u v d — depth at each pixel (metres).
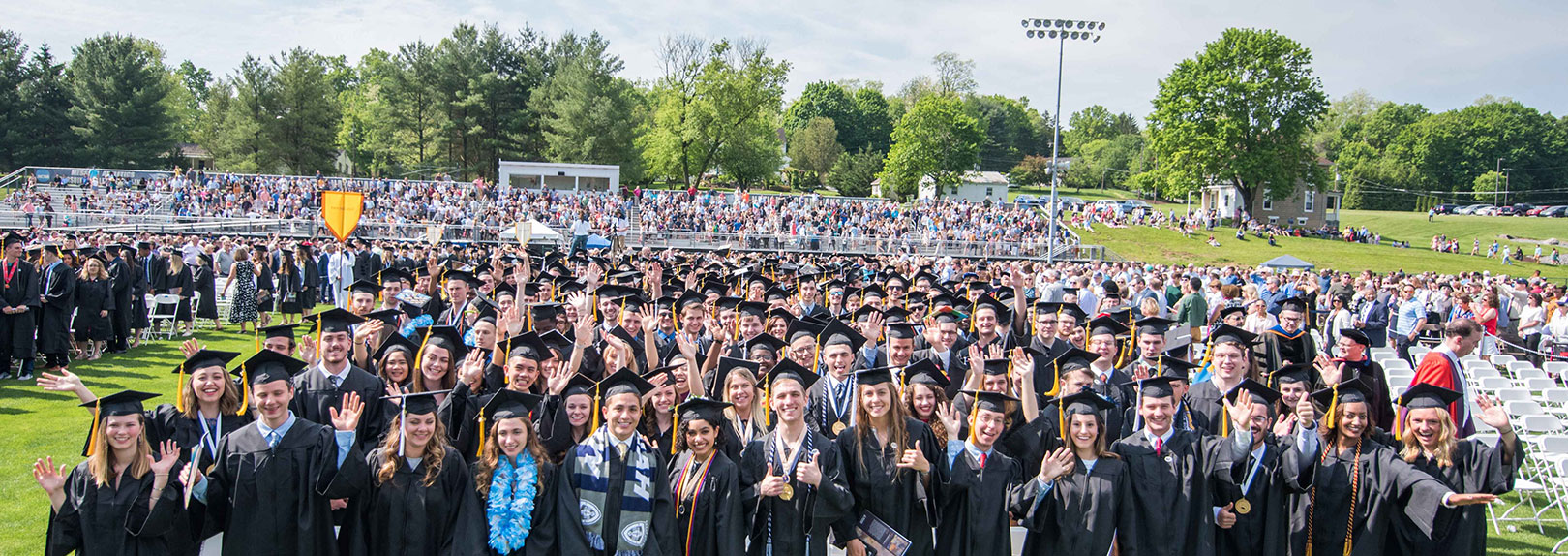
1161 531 5.37
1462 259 46.25
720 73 62.53
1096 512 5.27
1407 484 5.29
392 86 58.75
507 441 4.94
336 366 6.30
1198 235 48.12
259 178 41.53
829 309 13.13
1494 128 92.25
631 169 59.62
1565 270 44.00
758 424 6.01
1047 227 42.69
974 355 6.34
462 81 58.69
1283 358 8.52
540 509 4.99
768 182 79.00
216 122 60.03
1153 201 87.94
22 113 51.53
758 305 8.82
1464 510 5.29
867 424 5.40
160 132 53.78
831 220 42.06
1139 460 5.50
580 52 62.25
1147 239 46.75
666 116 63.31
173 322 15.19
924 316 10.78
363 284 9.14
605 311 9.33
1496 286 19.64
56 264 11.70
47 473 4.75
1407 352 12.97
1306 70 50.75
